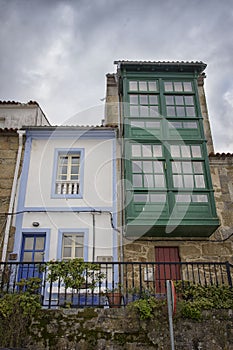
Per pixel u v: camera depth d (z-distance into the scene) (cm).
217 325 562
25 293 594
